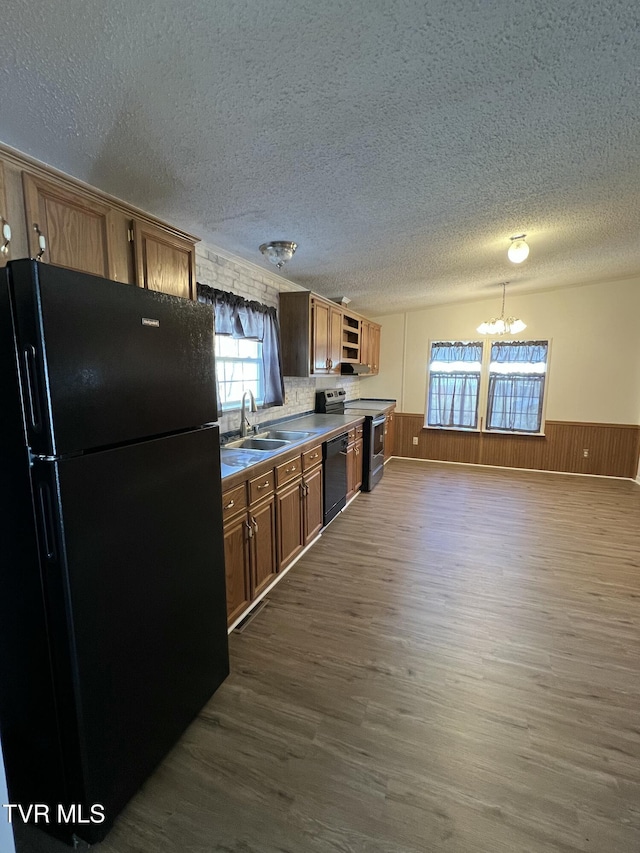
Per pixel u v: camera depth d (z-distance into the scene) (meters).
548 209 2.47
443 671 1.94
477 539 3.46
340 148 1.65
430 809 1.33
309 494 3.19
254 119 1.41
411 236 2.82
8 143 1.42
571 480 5.36
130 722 1.31
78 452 1.07
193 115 1.35
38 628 1.12
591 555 3.15
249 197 2.04
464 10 1.02
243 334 3.06
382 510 4.16
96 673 1.16
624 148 1.78
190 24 0.98
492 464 6.12
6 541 1.12
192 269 2.01
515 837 1.24
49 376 0.98
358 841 1.24
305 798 1.36
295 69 1.17
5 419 1.05
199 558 1.62
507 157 1.82
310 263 3.33
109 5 0.91
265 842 1.24
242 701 1.76
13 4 0.89
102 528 1.16
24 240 1.27
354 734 1.60
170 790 1.39
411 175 1.94
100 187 1.85
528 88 1.35
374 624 2.29
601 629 2.25
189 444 1.52
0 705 1.24
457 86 1.32
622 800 1.35
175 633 1.50
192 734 1.60
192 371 1.52
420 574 2.85
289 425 3.87
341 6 0.97
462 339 6.08
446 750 1.53
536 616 2.37
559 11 1.04
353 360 5.40
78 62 1.07
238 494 2.20
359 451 4.58
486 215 2.52
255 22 1.00
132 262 1.67
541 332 5.65
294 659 2.02
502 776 1.43
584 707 1.73
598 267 4.27
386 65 1.19
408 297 5.19
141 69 1.12
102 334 1.12
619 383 5.36
